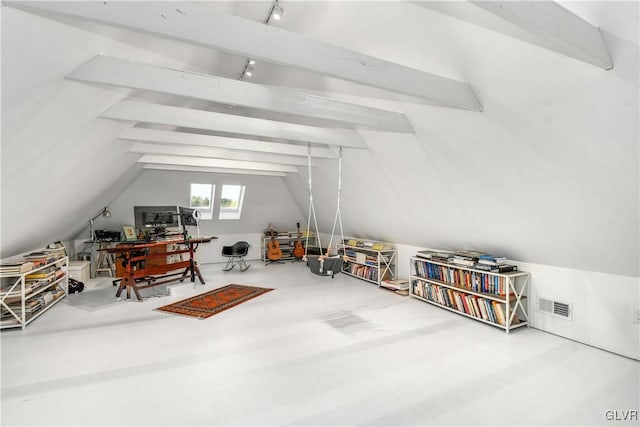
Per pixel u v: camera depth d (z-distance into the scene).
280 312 4.48
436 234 4.96
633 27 1.75
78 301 5.00
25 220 3.56
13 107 1.83
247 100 2.76
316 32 2.98
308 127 4.01
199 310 4.54
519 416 2.24
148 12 1.51
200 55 3.12
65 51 1.81
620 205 2.62
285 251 8.78
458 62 2.53
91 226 6.66
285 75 3.94
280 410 2.30
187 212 6.00
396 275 6.06
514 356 3.14
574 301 3.51
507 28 2.06
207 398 2.45
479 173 3.41
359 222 6.57
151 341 3.49
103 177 4.55
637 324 3.05
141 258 5.27
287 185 8.04
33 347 3.33
